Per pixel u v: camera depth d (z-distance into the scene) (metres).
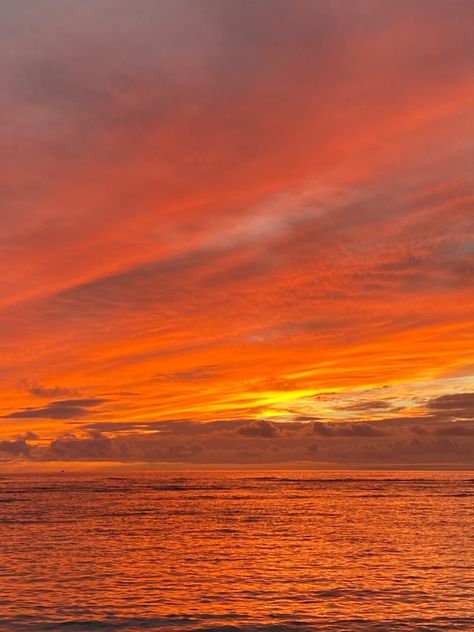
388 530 61.44
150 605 29.59
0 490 151.75
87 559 43.59
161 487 173.62
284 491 147.38
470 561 41.84
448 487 166.38
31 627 25.97
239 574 37.44
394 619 26.88
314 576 36.62
